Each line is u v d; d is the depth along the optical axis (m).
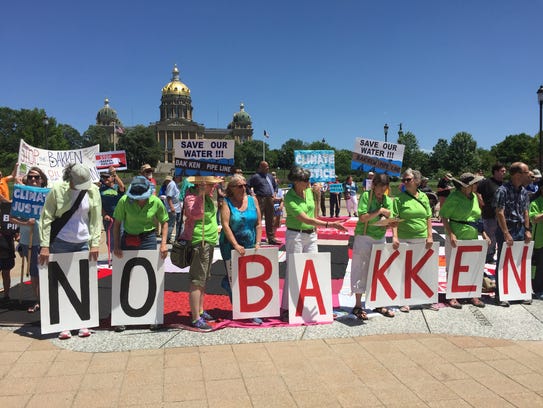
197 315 4.62
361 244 4.94
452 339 4.34
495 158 97.38
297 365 3.73
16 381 3.43
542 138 20.08
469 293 5.44
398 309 5.25
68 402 3.11
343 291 6.21
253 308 4.79
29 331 4.58
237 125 157.25
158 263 4.63
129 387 3.34
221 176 6.32
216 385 3.37
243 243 4.81
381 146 10.48
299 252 4.83
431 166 104.75
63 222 4.44
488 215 7.54
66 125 125.88
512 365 3.75
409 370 3.64
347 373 3.58
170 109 140.12
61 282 4.37
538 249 5.86
